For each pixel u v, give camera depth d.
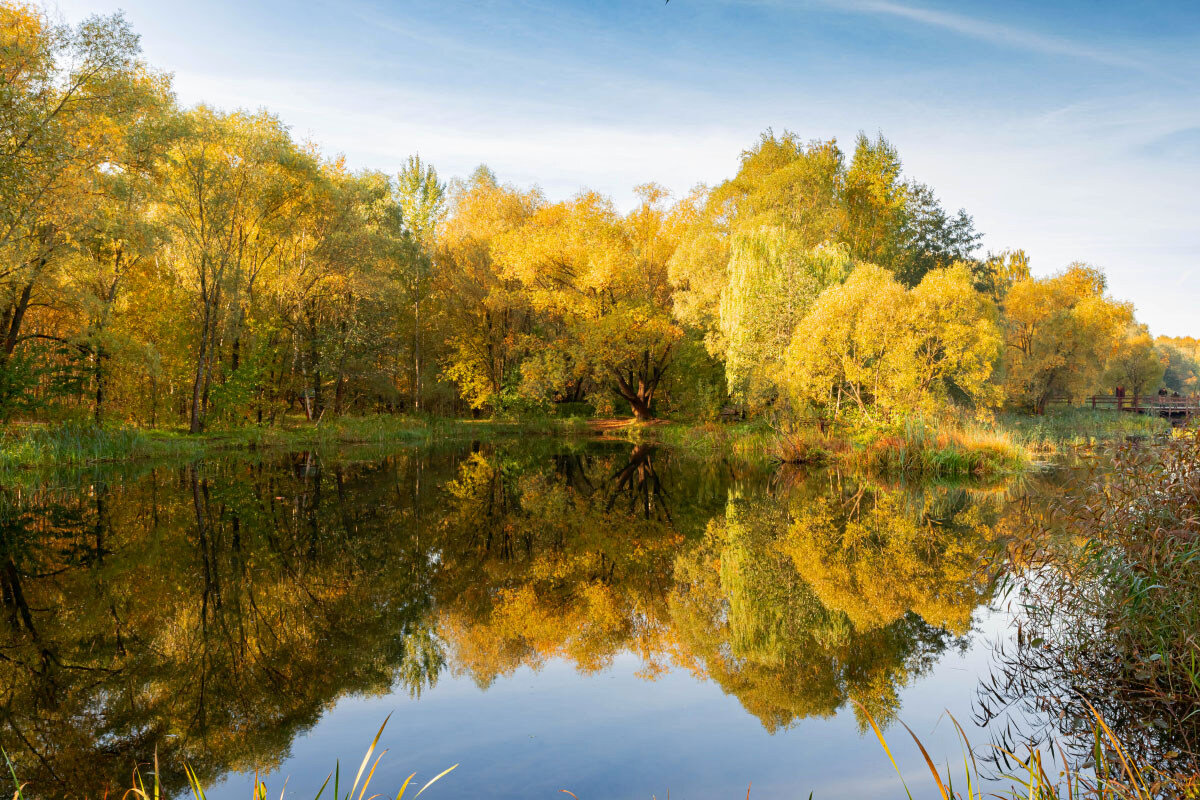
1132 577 4.60
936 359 19.72
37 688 4.65
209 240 20.02
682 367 29.80
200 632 5.76
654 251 28.83
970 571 7.54
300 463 17.86
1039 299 35.19
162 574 7.42
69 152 14.71
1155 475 5.05
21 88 14.27
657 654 5.36
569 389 36.91
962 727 4.03
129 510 10.84
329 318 26.92
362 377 28.92
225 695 4.59
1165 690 4.20
